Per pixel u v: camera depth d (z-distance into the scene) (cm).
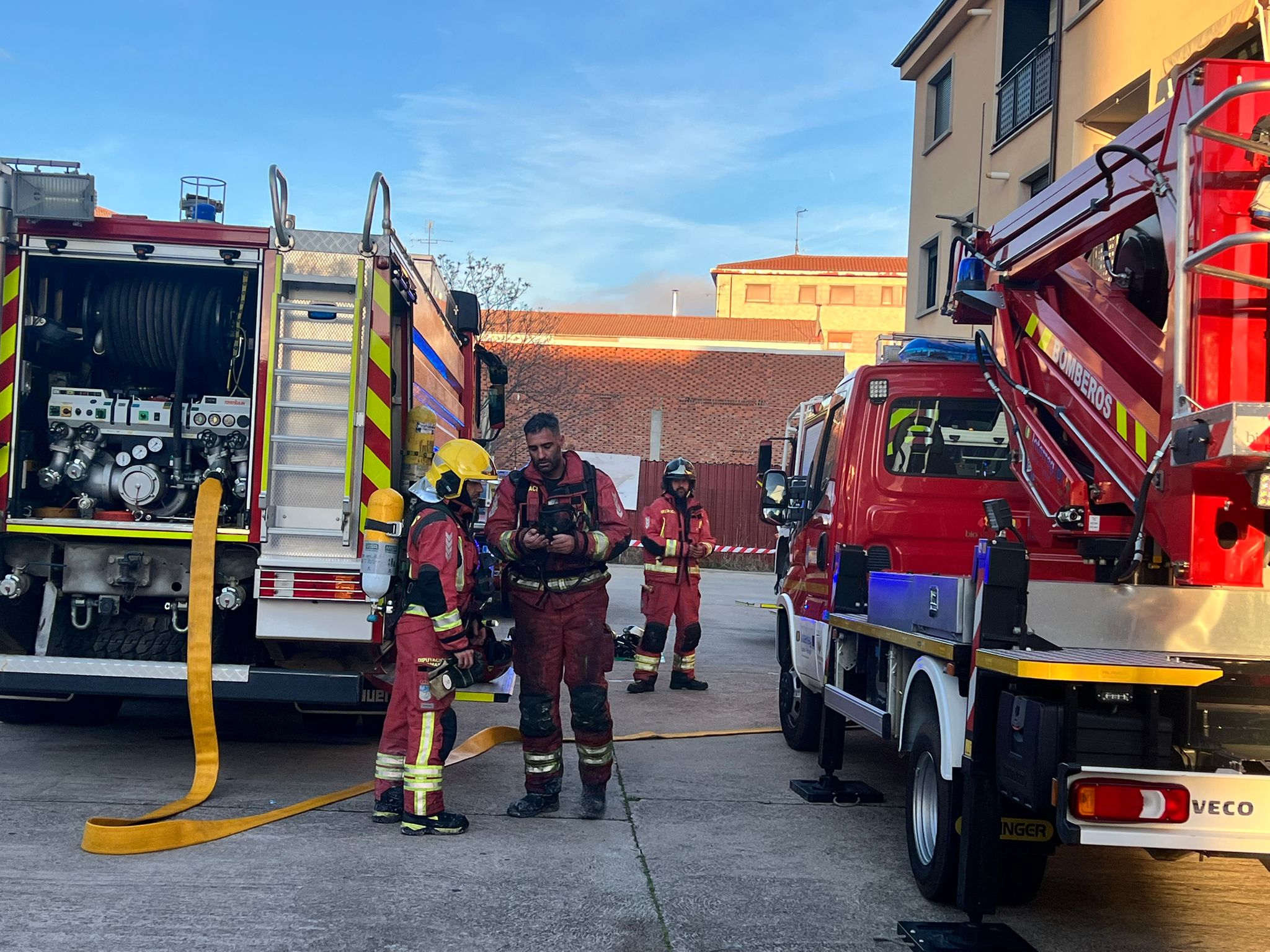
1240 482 365
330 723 705
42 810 507
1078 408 491
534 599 539
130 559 572
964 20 1784
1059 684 359
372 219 551
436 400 805
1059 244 510
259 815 511
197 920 382
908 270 2034
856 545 649
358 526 547
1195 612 370
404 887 427
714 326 4909
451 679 500
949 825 407
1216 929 419
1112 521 455
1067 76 1405
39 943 355
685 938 387
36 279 579
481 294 2894
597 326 4844
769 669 1116
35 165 547
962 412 661
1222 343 359
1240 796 334
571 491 539
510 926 391
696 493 2856
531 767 545
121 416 583
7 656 553
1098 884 473
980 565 391
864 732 841
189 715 767
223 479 583
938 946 380
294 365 550
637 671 947
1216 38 1062
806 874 466
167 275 599
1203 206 359
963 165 1784
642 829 526
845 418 683
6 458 557
